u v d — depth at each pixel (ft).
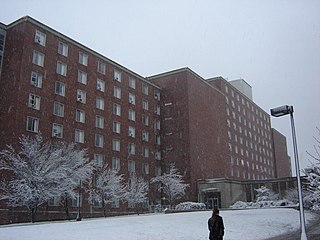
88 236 61.05
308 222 96.78
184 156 210.79
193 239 60.85
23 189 111.86
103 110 177.37
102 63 183.11
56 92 152.15
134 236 62.39
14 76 139.44
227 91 295.69
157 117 222.48
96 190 151.33
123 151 185.78
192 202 192.34
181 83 224.74
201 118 231.71
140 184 173.68
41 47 149.18
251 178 315.37
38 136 127.54
